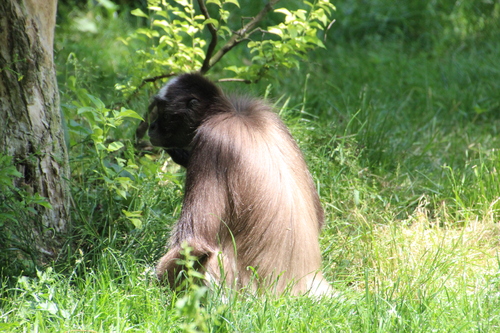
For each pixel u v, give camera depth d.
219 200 9.13
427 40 23.02
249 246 9.16
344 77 19.42
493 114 18.06
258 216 9.11
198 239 8.95
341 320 8.42
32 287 8.83
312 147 13.98
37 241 10.05
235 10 23.11
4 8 9.38
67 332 7.68
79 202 11.13
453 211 12.77
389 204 12.51
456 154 15.44
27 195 9.87
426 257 10.92
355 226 11.77
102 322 8.13
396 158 14.88
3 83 9.63
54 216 10.30
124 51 19.11
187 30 13.58
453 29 23.67
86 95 10.39
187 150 11.01
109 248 9.74
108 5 21.72
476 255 11.13
